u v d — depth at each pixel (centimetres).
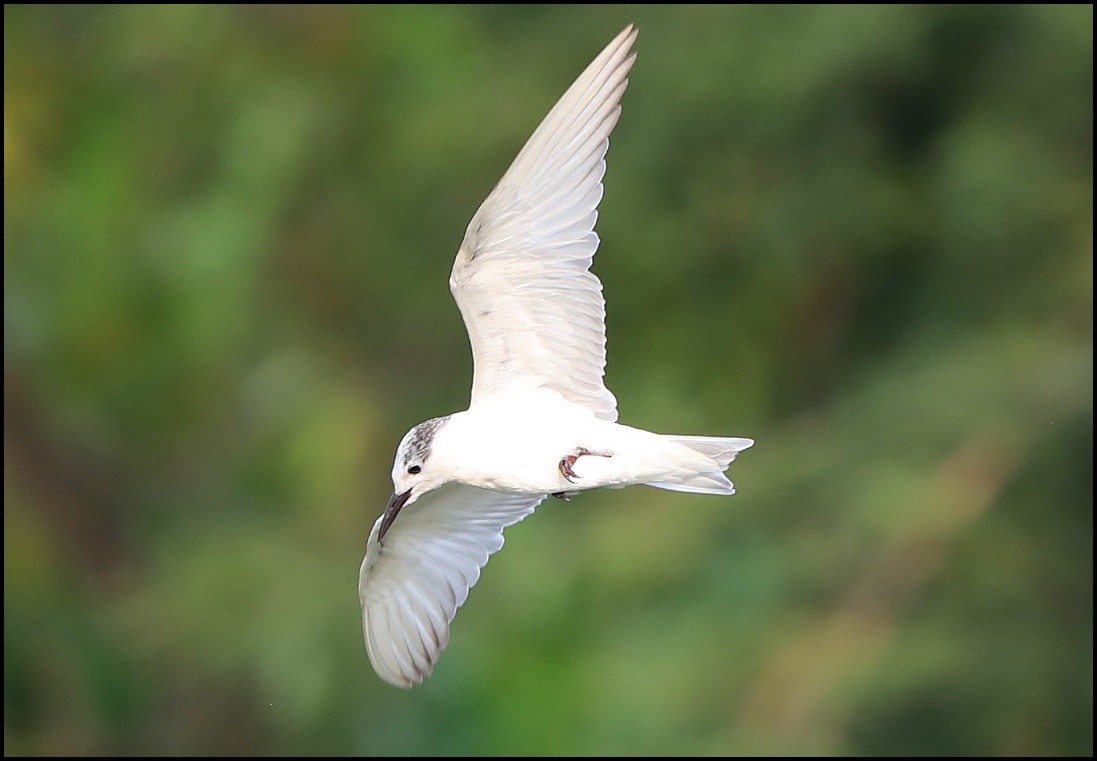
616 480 848
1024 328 1529
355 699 1516
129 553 1784
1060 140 1579
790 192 1570
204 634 1580
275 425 1689
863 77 1558
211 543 1650
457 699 1463
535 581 1473
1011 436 1455
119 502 1800
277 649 1529
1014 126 1574
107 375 1788
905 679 1353
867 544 1420
